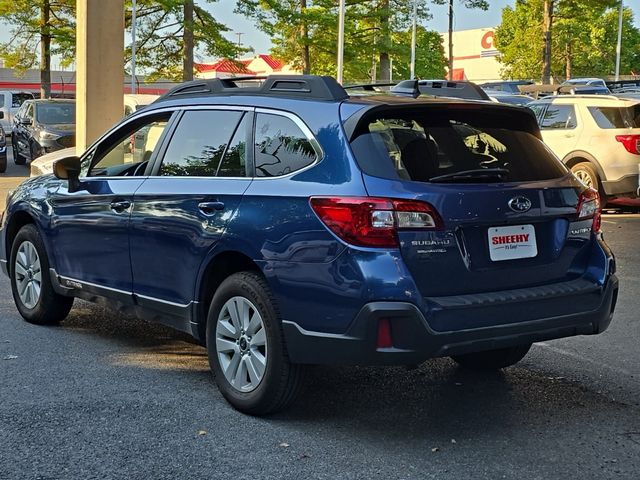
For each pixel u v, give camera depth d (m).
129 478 4.02
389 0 40.47
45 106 22.27
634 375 5.75
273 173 4.80
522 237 4.63
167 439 4.49
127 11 36.62
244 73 39.12
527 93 29.11
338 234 4.34
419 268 4.29
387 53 41.38
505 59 63.47
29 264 6.85
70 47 36.62
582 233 4.89
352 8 39.88
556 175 4.90
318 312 4.41
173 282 5.33
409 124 4.66
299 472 4.10
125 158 6.00
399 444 4.47
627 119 14.01
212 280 5.18
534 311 4.57
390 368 5.88
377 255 4.25
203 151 5.32
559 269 4.77
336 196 4.37
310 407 5.04
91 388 5.32
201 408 4.97
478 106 4.81
